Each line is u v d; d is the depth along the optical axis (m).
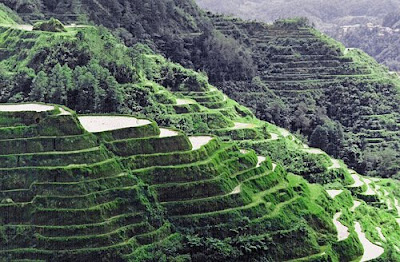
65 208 160.50
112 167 170.12
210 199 173.12
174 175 174.50
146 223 163.38
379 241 199.12
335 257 179.38
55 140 172.25
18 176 165.75
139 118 193.62
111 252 156.00
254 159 197.75
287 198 189.38
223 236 168.50
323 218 189.50
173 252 161.25
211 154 187.50
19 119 175.75
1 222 159.50
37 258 154.25
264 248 167.75
